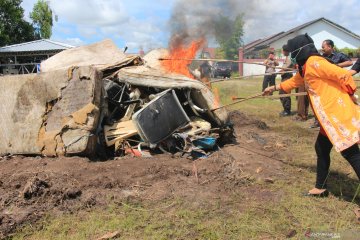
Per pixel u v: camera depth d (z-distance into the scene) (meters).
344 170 6.32
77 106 6.62
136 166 5.98
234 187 5.42
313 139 8.59
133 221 4.47
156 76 7.13
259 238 4.12
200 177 5.72
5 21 41.66
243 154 6.96
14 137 6.92
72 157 6.49
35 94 6.82
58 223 4.48
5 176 5.75
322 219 4.52
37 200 4.93
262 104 14.81
